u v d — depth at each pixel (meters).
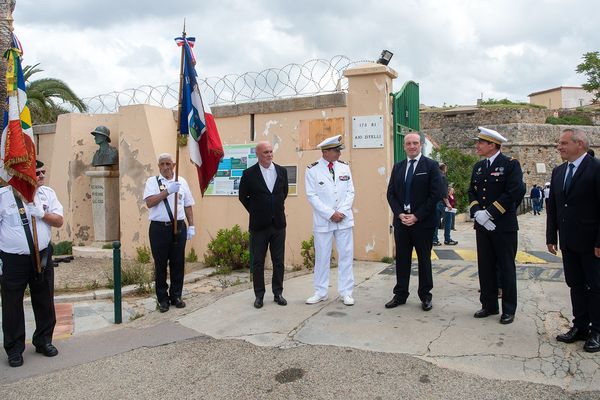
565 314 5.70
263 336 5.38
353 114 8.90
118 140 11.72
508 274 5.41
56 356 5.20
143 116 10.49
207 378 4.51
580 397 3.85
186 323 6.01
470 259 9.30
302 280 7.81
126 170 10.77
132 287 8.07
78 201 11.98
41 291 5.18
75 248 11.48
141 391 4.32
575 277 4.82
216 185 10.19
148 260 10.30
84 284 8.50
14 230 4.93
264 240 6.39
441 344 4.89
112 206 11.70
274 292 6.51
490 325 5.37
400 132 9.23
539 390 3.97
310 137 9.23
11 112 5.05
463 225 17.03
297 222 9.33
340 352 4.84
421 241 5.88
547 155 32.88
